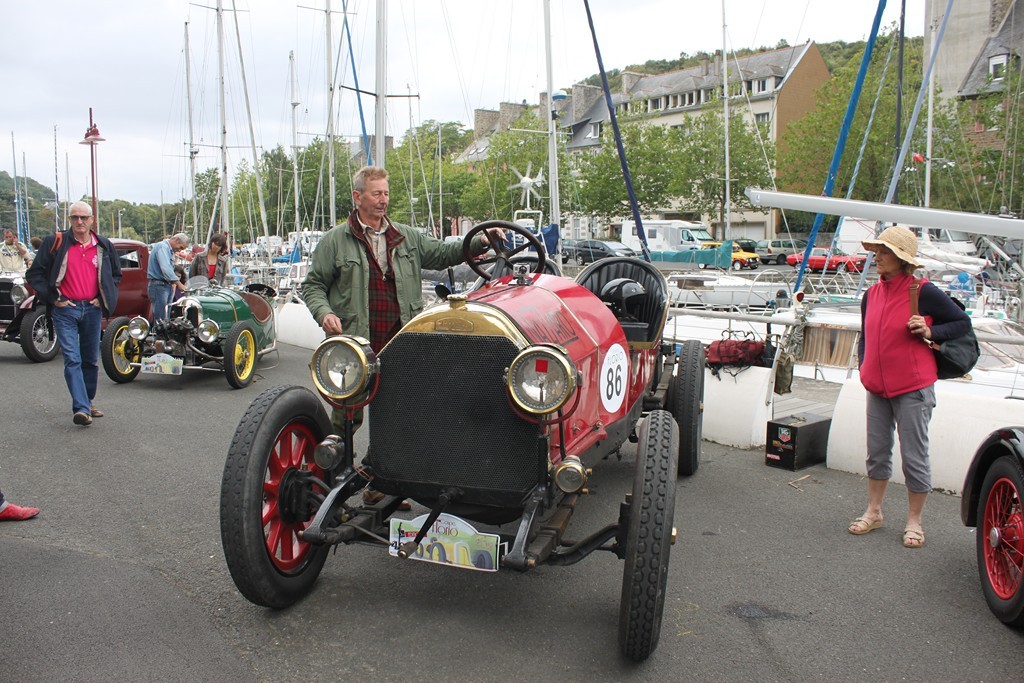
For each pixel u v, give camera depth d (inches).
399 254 168.7
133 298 454.6
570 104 2362.2
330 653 123.3
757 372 258.2
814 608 142.5
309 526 124.4
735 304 579.5
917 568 160.4
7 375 366.0
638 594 115.2
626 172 423.5
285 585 132.5
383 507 136.6
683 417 215.9
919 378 167.6
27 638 125.5
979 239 788.6
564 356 116.3
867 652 127.0
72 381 264.2
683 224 1261.1
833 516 190.9
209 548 164.7
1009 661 124.7
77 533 171.9
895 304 169.8
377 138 576.4
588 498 201.2
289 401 134.3
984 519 146.3
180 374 367.2
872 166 1268.5
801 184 1471.5
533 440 123.1
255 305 400.5
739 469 230.7
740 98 1662.2
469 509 129.3
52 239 257.8
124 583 146.9
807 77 2034.9
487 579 152.3
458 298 126.9
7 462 224.7
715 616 138.9
